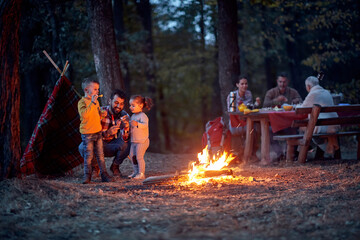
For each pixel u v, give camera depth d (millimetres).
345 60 13289
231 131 8250
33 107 9844
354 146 10594
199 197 4586
